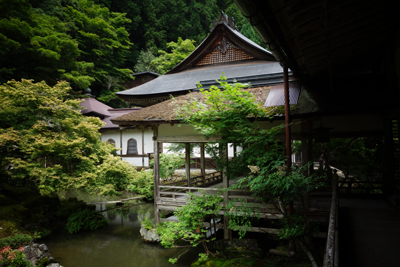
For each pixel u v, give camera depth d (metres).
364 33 5.53
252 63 16.72
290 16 4.04
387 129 7.34
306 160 7.25
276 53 5.15
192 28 38.31
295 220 5.42
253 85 11.27
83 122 11.00
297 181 5.17
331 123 7.61
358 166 10.43
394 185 7.62
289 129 6.16
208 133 6.93
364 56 7.33
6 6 16.58
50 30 20.11
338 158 10.72
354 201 7.57
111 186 10.42
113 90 32.09
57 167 9.80
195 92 10.57
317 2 3.78
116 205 14.03
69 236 10.02
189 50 33.44
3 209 9.29
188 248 8.58
